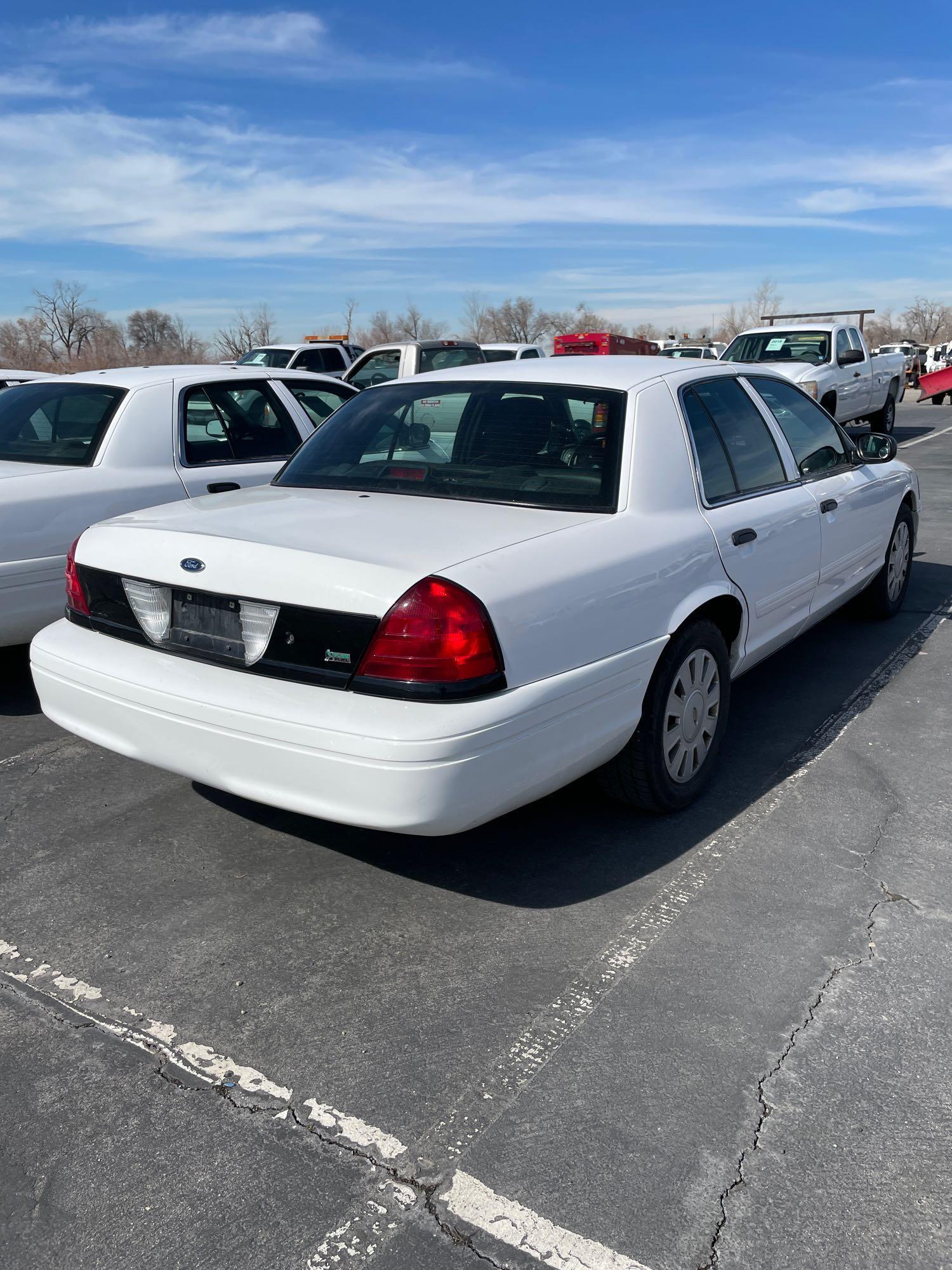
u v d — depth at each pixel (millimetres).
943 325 101375
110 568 3027
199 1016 2465
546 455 3238
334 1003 2504
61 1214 1897
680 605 3193
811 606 4426
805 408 4566
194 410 5281
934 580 6816
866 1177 1948
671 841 3285
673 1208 1886
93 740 3049
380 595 2494
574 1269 1770
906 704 4484
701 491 3479
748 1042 2326
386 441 3516
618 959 2654
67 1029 2424
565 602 2734
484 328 73438
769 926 2795
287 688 2619
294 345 17078
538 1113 2123
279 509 3094
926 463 13000
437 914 2893
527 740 2623
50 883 3100
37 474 4629
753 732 4199
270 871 3160
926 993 2494
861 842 3256
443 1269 1775
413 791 2439
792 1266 1767
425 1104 2158
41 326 69812
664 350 28578
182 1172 1991
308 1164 2008
